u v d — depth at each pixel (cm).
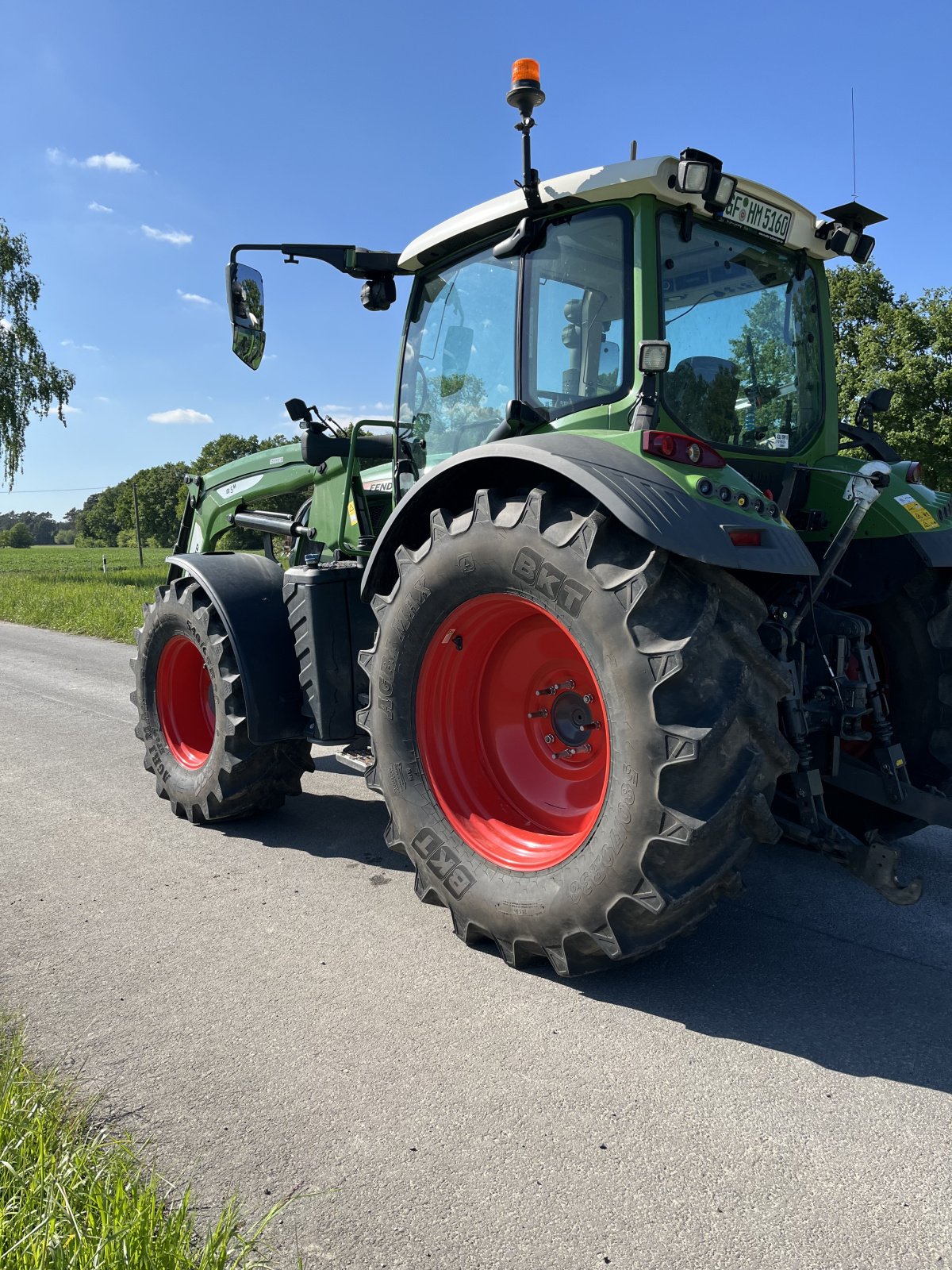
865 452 400
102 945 299
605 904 247
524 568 262
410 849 306
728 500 254
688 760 229
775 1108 212
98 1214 165
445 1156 196
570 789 298
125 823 429
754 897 337
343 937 305
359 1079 225
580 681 293
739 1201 182
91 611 1377
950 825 301
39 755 557
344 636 381
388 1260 167
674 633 236
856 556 344
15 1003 262
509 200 318
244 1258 162
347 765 547
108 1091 219
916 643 344
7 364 2914
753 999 263
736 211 303
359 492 400
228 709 395
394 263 385
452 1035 245
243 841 405
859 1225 175
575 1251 169
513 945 276
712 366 311
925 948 296
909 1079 223
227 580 405
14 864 376
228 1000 263
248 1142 201
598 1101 215
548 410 313
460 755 310
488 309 342
